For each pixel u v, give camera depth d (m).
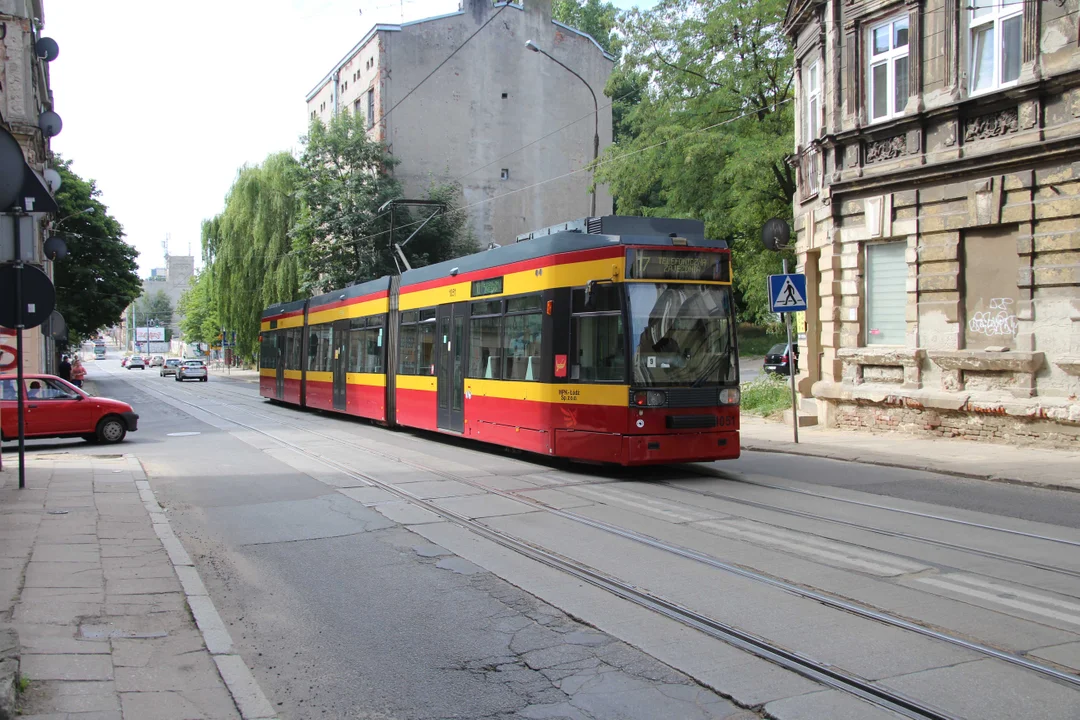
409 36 45.72
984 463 12.66
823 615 6.05
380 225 41.19
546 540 8.53
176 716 4.45
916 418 16.00
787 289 15.90
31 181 10.84
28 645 5.40
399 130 45.47
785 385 23.09
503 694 4.88
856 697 4.66
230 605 6.62
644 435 11.85
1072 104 13.34
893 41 16.39
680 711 4.59
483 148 46.72
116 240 52.56
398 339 19.55
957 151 14.96
